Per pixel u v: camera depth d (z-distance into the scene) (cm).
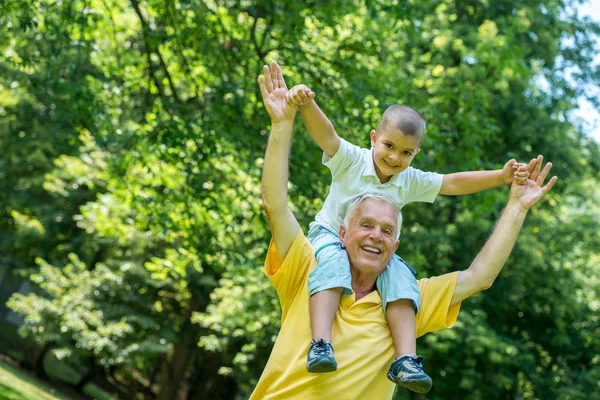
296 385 303
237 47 1142
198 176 1046
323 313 305
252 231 1234
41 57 1059
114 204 1323
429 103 1218
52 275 2164
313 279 310
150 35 1086
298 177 1012
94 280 2136
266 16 1146
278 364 308
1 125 2420
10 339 3403
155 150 1073
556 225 1800
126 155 1145
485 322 1661
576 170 1850
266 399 307
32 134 2423
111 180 1196
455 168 1170
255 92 1084
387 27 1209
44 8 1063
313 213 1049
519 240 1658
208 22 1088
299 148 1034
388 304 317
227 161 1114
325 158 356
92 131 1070
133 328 2138
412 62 1516
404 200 362
